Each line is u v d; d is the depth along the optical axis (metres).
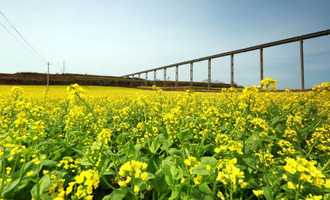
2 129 3.82
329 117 4.47
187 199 1.64
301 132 3.32
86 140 3.52
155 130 3.54
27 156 1.99
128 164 1.61
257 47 46.38
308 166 1.16
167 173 1.85
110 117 6.18
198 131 3.66
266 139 2.39
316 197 1.31
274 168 2.21
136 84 75.56
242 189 1.98
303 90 24.30
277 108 5.57
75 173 2.57
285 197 1.71
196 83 93.00
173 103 7.59
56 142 3.27
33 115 3.86
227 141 2.48
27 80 52.88
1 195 1.66
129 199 1.91
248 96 2.57
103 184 2.34
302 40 37.88
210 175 1.64
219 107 7.06
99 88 52.81
